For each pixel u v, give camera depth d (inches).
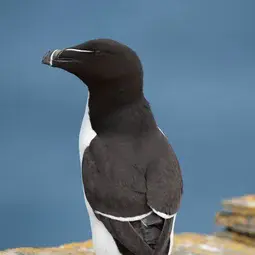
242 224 724.0
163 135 496.1
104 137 483.2
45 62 498.0
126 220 445.7
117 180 458.0
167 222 449.1
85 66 485.4
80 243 648.4
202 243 669.3
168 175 466.9
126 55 483.5
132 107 488.4
